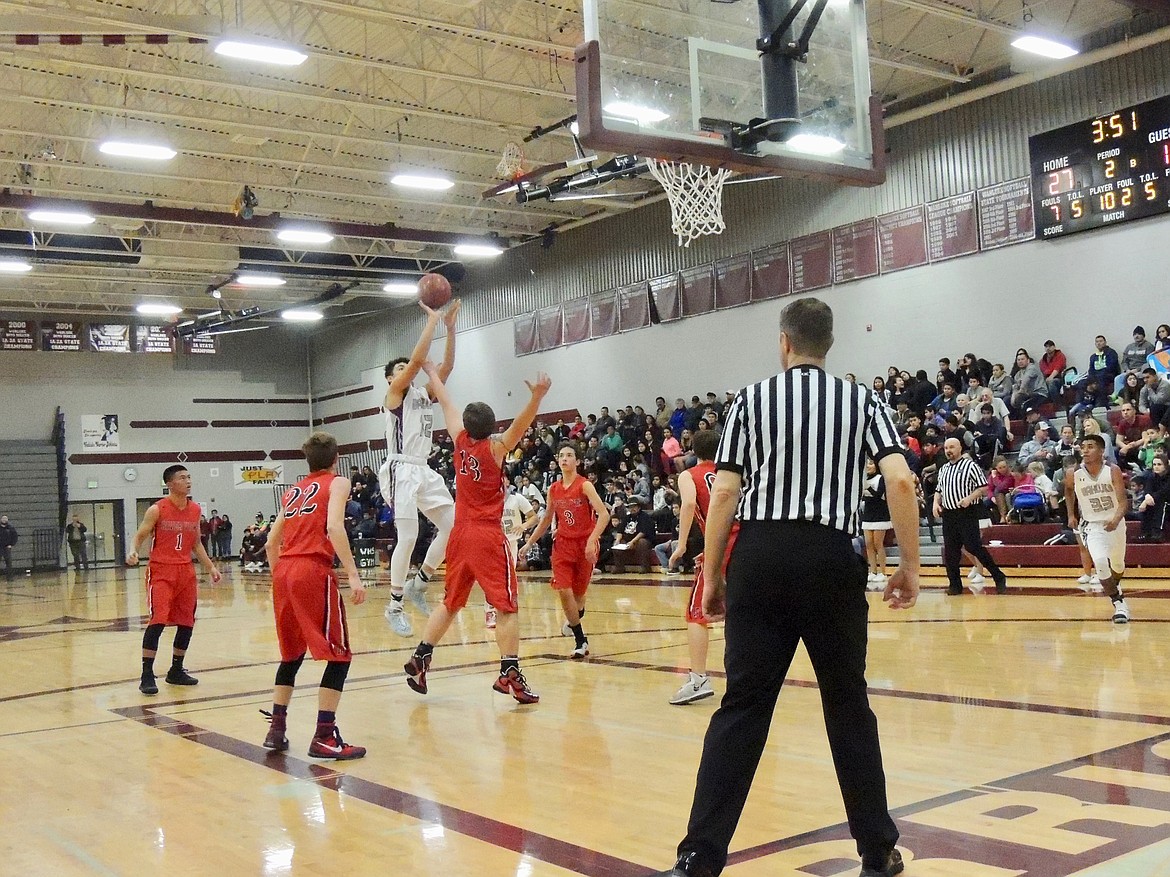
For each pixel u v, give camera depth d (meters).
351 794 4.45
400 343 32.62
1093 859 3.16
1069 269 17.33
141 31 13.23
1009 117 18.03
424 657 6.52
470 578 6.54
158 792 4.65
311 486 5.39
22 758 5.53
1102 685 6.09
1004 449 16.64
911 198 19.44
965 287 18.67
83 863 3.65
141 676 8.31
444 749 5.26
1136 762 4.31
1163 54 16.14
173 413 34.88
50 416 33.16
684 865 2.87
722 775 2.93
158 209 22.62
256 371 36.25
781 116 9.23
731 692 3.02
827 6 9.62
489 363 28.70
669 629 10.31
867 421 3.10
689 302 23.36
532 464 23.58
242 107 18.88
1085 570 11.89
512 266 28.03
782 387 3.10
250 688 7.61
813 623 3.02
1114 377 16.11
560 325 26.52
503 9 15.60
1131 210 16.42
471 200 24.34
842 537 3.04
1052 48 15.62
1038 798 3.85
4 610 17.00
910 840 3.43
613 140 8.68
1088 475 8.89
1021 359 17.06
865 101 9.64
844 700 3.08
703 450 6.27
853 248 20.33
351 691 7.21
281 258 27.06
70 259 25.55
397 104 18.11
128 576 27.53
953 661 7.21
